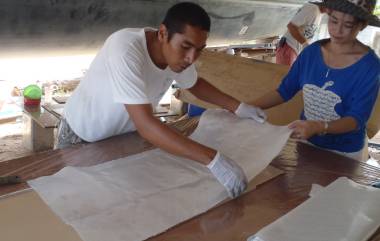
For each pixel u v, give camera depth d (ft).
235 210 3.00
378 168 3.97
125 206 2.86
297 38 11.19
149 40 3.55
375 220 2.76
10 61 10.27
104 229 2.57
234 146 3.91
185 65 3.38
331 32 4.21
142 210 2.84
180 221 2.77
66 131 4.48
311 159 4.07
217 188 3.26
